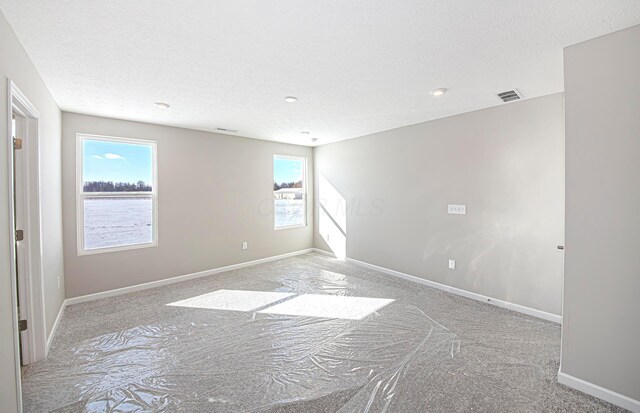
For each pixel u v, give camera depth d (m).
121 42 1.92
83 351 2.45
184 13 1.61
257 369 2.21
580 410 1.78
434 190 4.02
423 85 2.72
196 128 4.46
